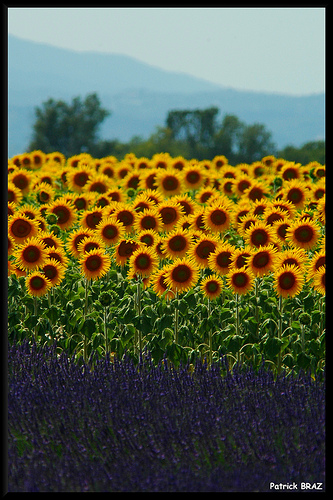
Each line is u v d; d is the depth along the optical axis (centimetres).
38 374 1258
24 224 1580
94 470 951
